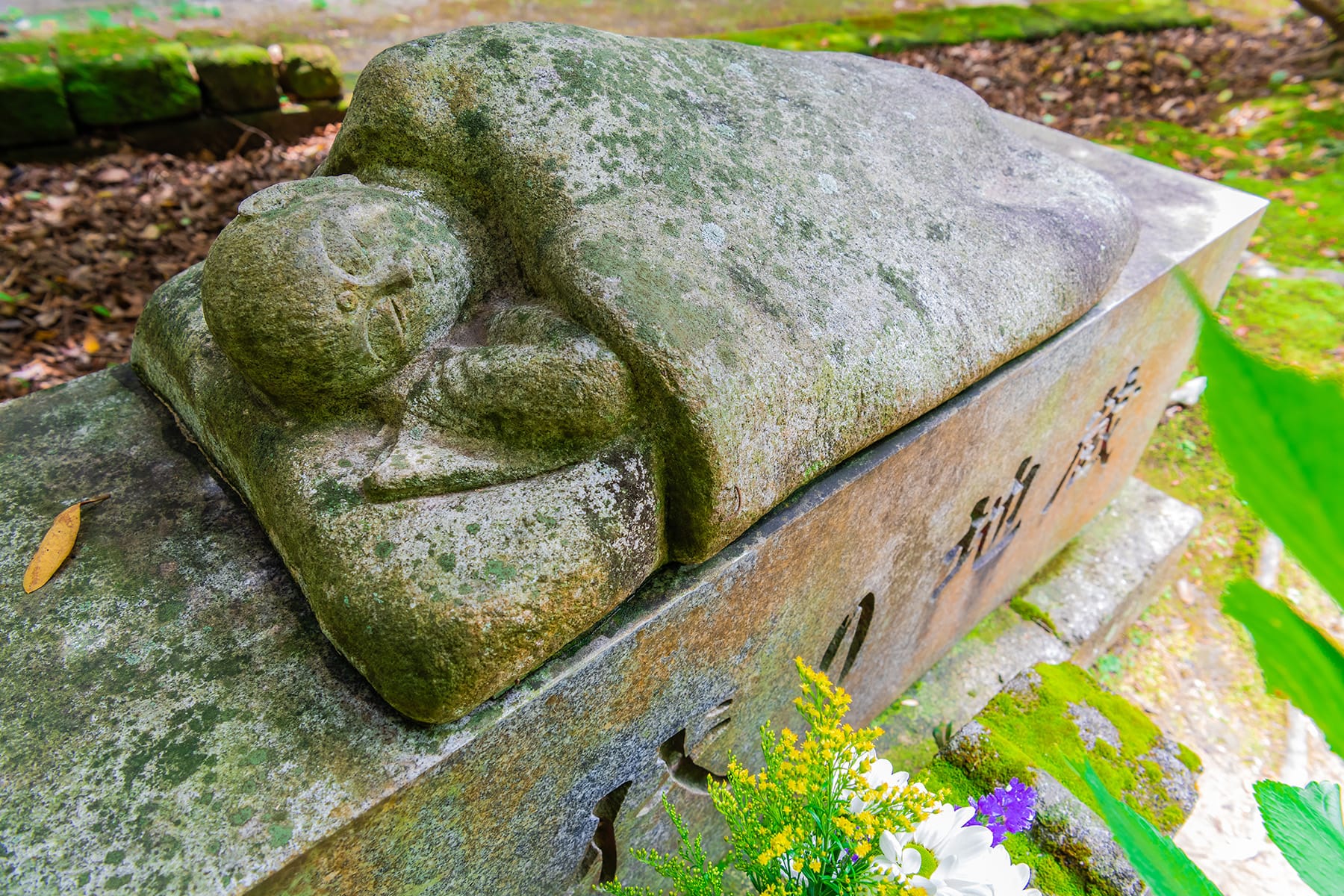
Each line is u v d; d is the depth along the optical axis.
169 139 3.18
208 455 1.20
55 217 2.75
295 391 0.94
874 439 1.18
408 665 0.83
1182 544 2.38
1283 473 0.29
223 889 0.76
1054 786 1.58
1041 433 1.67
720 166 1.15
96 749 0.86
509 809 0.97
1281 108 4.52
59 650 0.95
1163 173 2.08
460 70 1.06
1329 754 2.10
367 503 0.90
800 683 1.39
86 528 1.11
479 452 0.93
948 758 1.68
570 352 0.91
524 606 0.85
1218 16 5.93
